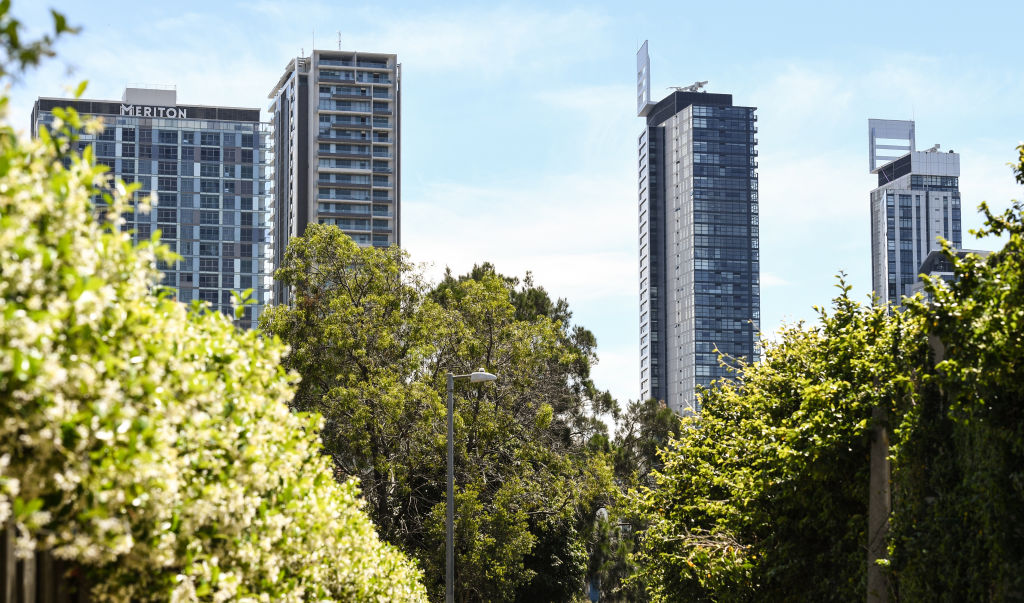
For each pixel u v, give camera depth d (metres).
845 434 16.61
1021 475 11.02
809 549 19.03
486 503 37.75
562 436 49.62
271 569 7.73
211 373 6.89
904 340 14.89
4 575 5.25
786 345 22.25
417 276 39.88
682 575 23.42
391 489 36.19
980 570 12.10
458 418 35.81
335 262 38.88
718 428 24.39
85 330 4.97
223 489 6.60
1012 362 10.78
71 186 5.28
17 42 4.36
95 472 5.11
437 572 35.09
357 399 34.72
